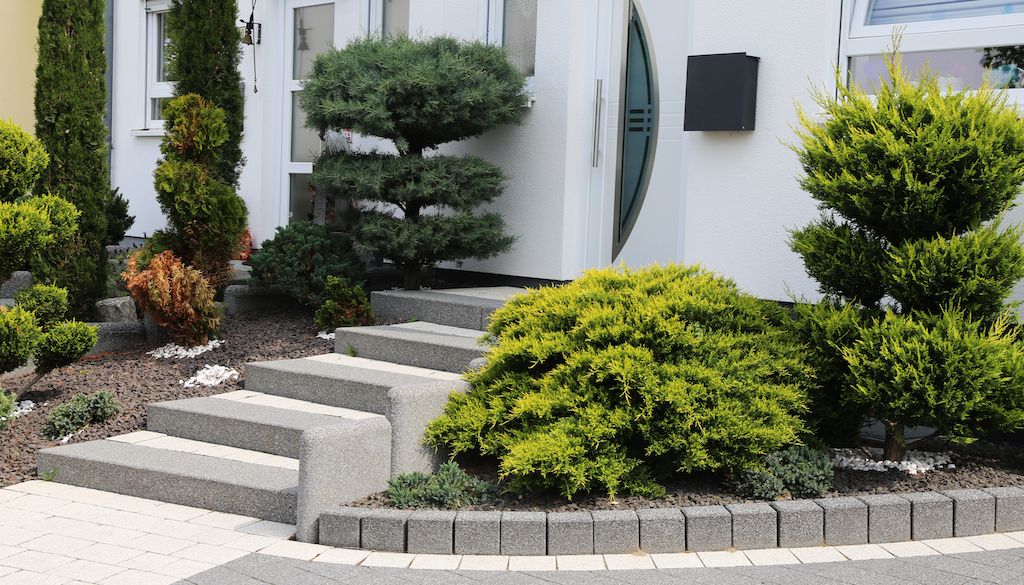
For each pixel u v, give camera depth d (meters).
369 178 7.73
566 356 5.35
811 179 5.46
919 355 4.83
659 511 4.62
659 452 4.93
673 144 7.93
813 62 6.53
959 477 5.20
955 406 4.80
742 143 6.81
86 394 6.90
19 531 4.87
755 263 6.79
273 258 8.30
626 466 4.91
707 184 6.98
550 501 4.87
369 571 4.32
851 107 5.38
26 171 6.94
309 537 4.73
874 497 4.77
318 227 8.49
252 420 5.93
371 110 7.64
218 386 6.95
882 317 5.30
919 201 5.02
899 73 5.35
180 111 7.96
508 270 8.67
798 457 5.06
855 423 5.54
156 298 7.59
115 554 4.54
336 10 10.17
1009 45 6.00
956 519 4.76
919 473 5.27
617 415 4.96
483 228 7.98
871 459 5.50
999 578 4.18
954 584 4.12
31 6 13.31
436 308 7.70
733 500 4.88
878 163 5.12
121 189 12.52
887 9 6.42
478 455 5.54
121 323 8.21
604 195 8.30
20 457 6.03
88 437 6.23
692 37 7.23
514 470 4.72
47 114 8.27
